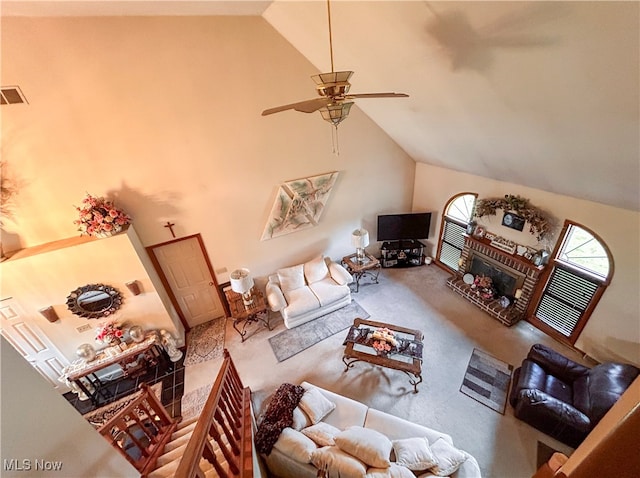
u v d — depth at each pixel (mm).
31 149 3258
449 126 3885
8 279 3447
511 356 4215
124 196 3871
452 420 3449
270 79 4090
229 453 2121
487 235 5062
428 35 2455
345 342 4059
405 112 4203
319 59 3908
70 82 3160
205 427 1807
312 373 4172
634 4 1449
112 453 1291
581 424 2891
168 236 4363
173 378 4320
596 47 1779
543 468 752
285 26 3611
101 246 3719
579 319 4082
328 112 1939
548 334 4500
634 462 485
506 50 2176
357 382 3990
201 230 4555
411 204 6645
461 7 2014
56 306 3781
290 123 4512
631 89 1912
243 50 3795
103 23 3076
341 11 2727
